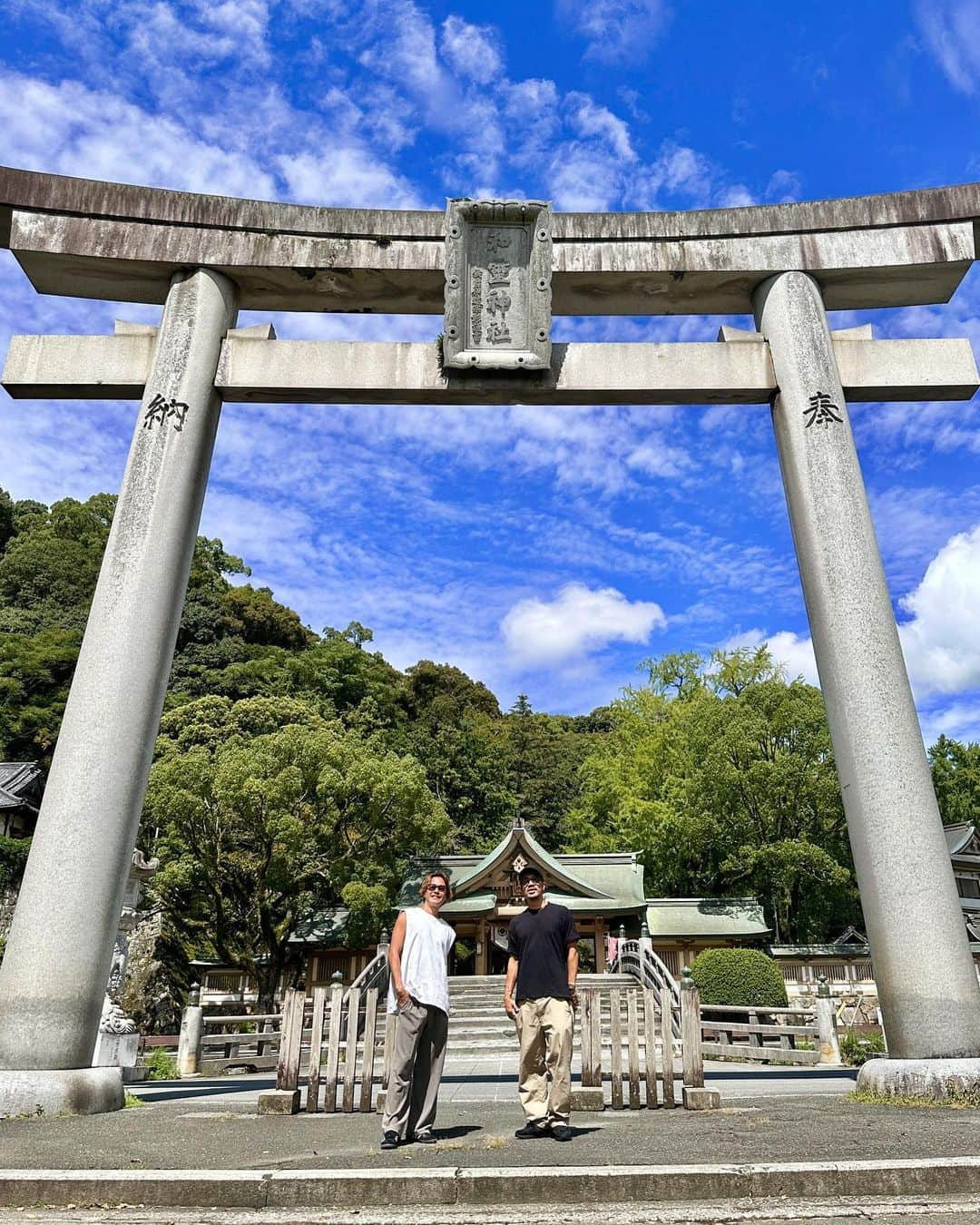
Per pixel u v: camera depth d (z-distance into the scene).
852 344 8.65
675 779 33.22
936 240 8.71
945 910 6.60
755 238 8.83
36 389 8.49
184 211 8.70
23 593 37.97
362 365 8.59
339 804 25.14
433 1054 4.78
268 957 25.98
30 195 8.52
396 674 52.75
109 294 9.10
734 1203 3.53
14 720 30.25
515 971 4.99
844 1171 3.71
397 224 8.80
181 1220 3.46
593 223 8.84
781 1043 17.52
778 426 8.54
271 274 8.78
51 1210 3.63
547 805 49.12
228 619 42.78
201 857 24.14
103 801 6.79
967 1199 3.59
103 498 45.91
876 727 7.08
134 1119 5.79
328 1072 6.19
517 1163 3.92
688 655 39.66
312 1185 3.68
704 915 29.55
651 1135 4.68
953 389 8.61
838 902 31.22
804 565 8.00
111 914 6.71
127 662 7.19
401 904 28.55
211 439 8.48
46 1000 6.27
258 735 27.55
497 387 8.54
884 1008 6.64
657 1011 6.43
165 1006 26.08
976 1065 6.10
